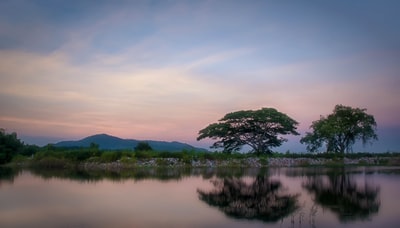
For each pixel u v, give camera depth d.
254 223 17.36
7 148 65.62
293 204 22.19
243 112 74.56
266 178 37.16
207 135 76.62
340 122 71.88
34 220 17.59
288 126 74.88
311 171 46.44
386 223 17.33
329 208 20.95
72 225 16.70
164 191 27.31
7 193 26.09
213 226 16.73
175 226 16.70
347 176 38.97
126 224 16.95
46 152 60.97
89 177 38.19
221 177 38.22
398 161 63.09
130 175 40.69
